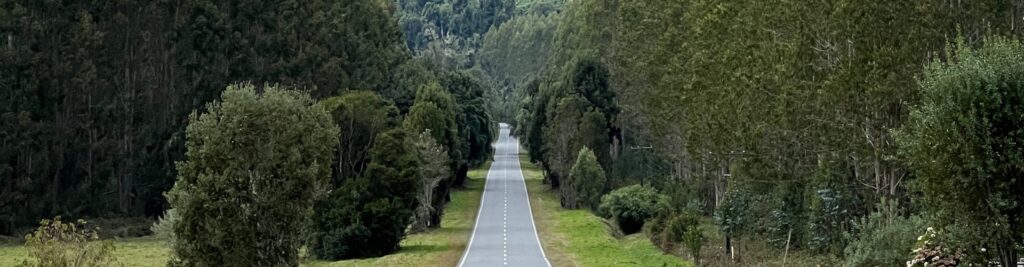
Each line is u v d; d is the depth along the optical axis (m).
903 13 39.53
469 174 124.50
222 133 34.75
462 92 117.19
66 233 28.42
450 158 82.75
